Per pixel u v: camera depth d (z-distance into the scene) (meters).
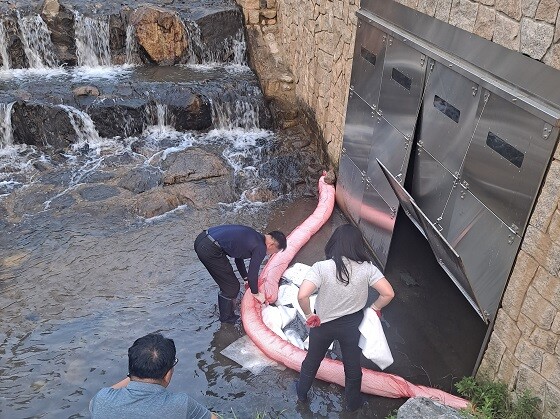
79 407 4.00
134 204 6.71
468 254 4.04
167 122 8.53
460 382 4.01
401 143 4.91
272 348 4.40
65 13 9.38
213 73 9.57
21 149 7.89
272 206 6.88
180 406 2.36
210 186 7.12
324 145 7.60
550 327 3.29
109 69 9.59
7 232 6.15
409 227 5.42
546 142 3.12
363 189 5.91
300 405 4.03
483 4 3.63
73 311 4.99
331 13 6.78
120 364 4.40
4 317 4.89
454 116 4.06
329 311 3.48
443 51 4.16
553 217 3.15
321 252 5.91
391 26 4.97
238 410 4.00
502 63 3.49
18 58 9.32
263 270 5.27
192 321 4.88
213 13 9.70
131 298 5.18
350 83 6.04
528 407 3.47
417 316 4.99
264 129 8.88
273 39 9.91
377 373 4.14
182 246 6.01
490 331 3.88
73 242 6.01
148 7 9.54
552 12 3.01
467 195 3.99
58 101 8.08
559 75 3.03
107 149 8.02
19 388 4.15
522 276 3.47
